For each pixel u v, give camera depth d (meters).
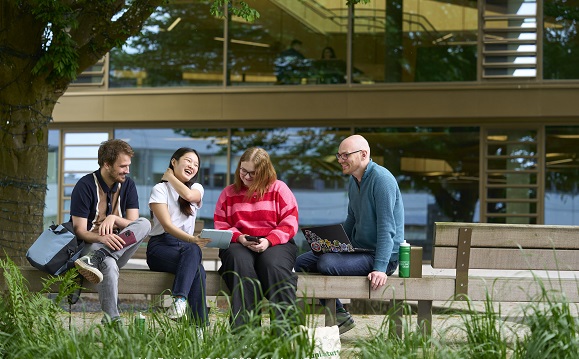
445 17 12.59
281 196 5.82
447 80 12.53
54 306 5.22
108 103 13.13
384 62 12.67
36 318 5.00
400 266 5.75
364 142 5.94
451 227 5.63
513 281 5.69
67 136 13.51
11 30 7.84
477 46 12.50
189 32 13.10
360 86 12.59
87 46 8.08
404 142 12.66
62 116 13.25
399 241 5.96
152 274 5.75
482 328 4.77
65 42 7.61
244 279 5.45
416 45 12.63
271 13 12.91
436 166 12.61
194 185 6.00
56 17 7.41
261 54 12.94
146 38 13.19
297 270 6.17
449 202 12.58
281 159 12.93
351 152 5.89
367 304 8.00
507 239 5.63
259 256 5.60
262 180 5.80
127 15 8.12
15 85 7.89
